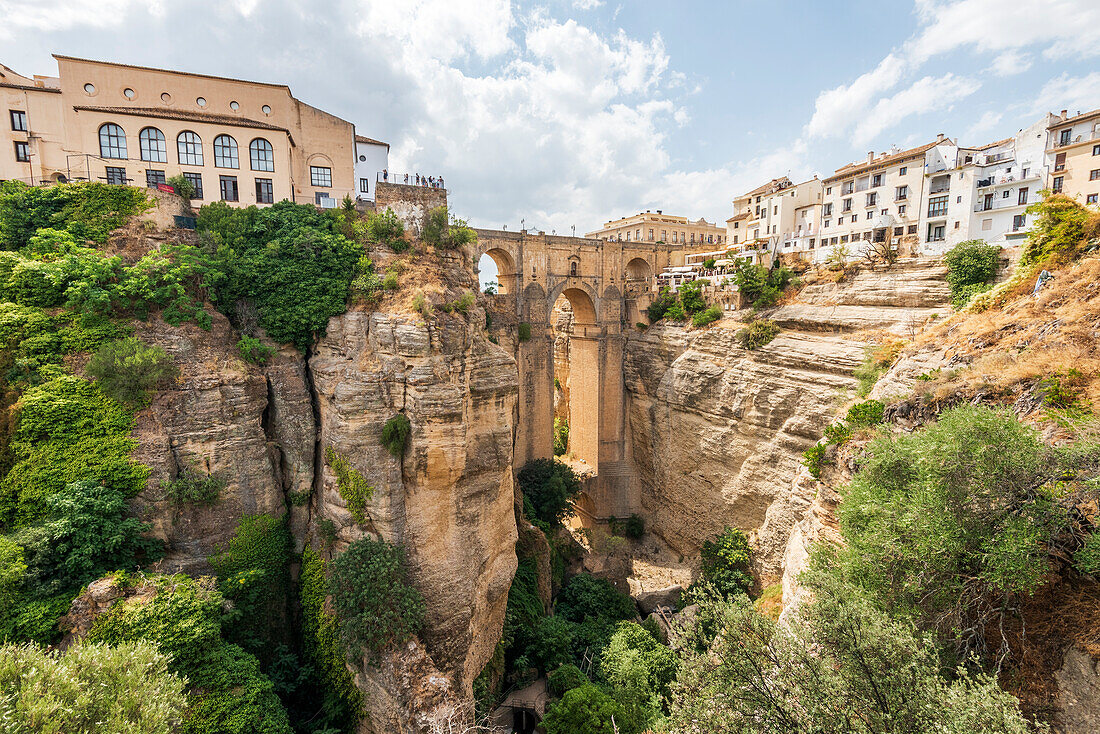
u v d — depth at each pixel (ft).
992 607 43.60
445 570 85.25
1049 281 77.56
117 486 70.28
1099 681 37.37
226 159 113.91
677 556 179.52
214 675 62.90
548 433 195.11
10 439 67.62
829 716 36.86
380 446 81.25
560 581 152.66
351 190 135.64
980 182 164.86
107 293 77.82
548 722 82.38
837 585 45.93
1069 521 41.47
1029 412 56.75
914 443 50.93
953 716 31.94
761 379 144.77
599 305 204.03
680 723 46.03
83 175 104.99
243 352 86.63
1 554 57.52
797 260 157.38
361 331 86.58
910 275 123.44
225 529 78.59
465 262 106.73
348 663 76.48
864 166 190.90
